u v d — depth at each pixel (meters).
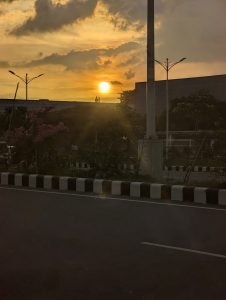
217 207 11.79
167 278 6.16
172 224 9.54
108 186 14.49
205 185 14.47
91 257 7.15
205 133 19.70
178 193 13.06
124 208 11.54
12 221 9.84
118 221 9.83
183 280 6.07
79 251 7.49
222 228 9.16
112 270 6.51
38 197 13.56
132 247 7.74
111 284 5.93
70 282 6.02
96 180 14.80
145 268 6.59
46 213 10.77
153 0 17.14
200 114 82.56
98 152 17.12
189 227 9.26
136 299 5.40
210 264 6.78
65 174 17.25
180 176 22.11
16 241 8.14
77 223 9.62
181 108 84.38
